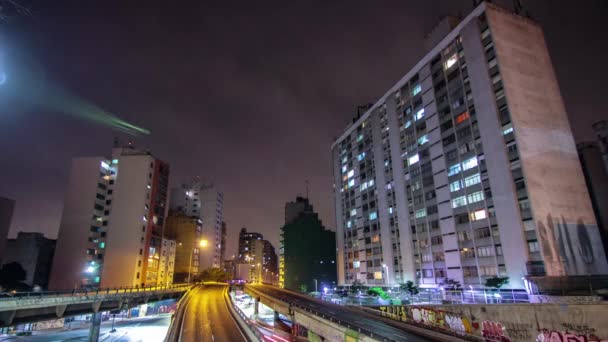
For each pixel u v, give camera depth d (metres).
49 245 90.31
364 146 94.06
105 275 86.44
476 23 59.53
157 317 82.75
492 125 54.50
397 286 74.50
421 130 71.44
